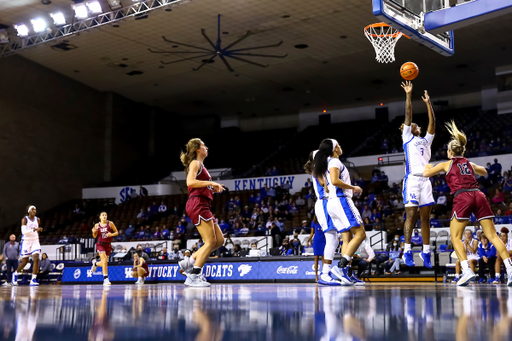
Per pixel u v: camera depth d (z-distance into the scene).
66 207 23.62
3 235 20.64
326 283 5.04
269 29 18.86
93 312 1.62
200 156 5.12
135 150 28.41
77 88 25.22
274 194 20.73
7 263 12.76
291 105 30.06
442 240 13.41
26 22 17.42
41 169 22.94
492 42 20.44
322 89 26.88
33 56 21.94
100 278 11.94
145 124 29.47
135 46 20.41
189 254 11.32
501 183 17.61
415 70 5.47
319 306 1.83
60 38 16.91
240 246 14.69
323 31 19.09
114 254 14.59
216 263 10.85
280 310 1.67
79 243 17.77
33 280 9.51
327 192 4.80
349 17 17.84
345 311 1.61
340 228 4.76
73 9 16.33
